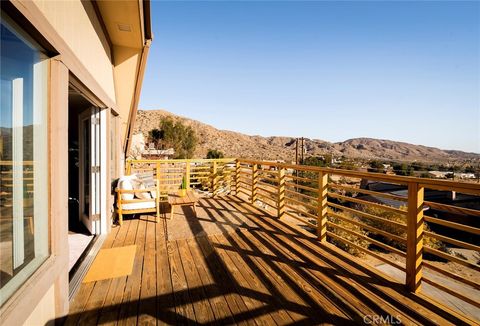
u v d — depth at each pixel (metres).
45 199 1.84
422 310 2.17
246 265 2.97
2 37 1.38
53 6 1.90
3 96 1.42
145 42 4.56
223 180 8.12
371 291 2.45
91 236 3.88
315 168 3.85
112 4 3.50
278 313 2.12
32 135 1.69
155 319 2.03
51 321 1.85
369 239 2.96
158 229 4.22
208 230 4.18
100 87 3.48
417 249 2.41
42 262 1.80
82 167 4.41
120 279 2.64
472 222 11.16
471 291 4.50
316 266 2.96
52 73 1.88
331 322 2.02
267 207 7.97
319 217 3.76
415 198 2.42
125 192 4.40
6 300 1.38
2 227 1.41
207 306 2.21
